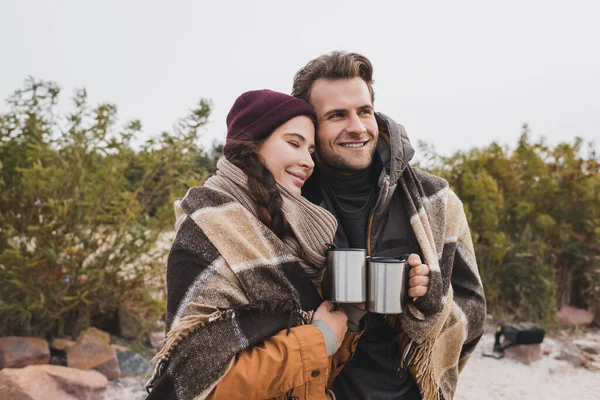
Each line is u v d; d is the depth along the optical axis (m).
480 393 4.20
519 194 6.54
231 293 1.58
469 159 6.77
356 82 1.90
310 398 1.60
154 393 1.49
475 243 6.13
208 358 1.48
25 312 4.30
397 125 2.05
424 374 1.88
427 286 1.75
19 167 4.58
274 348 1.55
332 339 1.61
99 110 4.68
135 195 4.72
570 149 6.57
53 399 3.52
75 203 4.47
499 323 5.48
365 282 1.65
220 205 1.68
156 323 5.20
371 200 2.00
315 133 1.93
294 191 1.74
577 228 6.37
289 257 1.67
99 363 4.21
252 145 1.72
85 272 4.58
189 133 4.96
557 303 6.39
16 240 4.57
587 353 5.07
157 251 4.92
